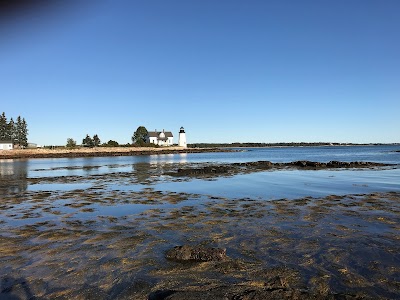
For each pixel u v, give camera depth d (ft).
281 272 24.13
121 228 37.22
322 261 26.37
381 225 37.52
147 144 452.76
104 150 371.35
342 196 58.39
